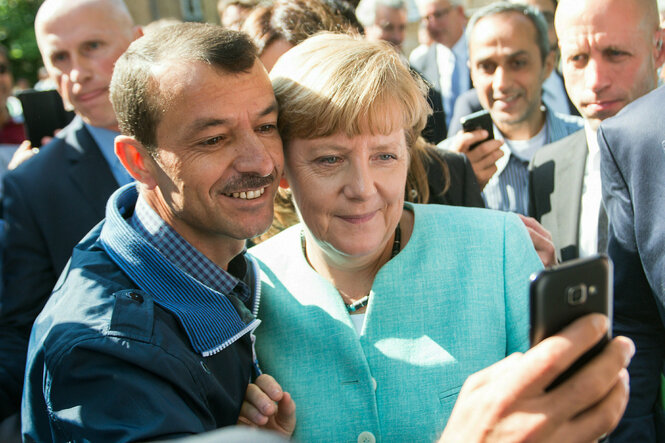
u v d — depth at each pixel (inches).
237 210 53.0
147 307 50.2
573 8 96.6
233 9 124.7
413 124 59.9
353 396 59.6
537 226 77.4
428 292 61.6
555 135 126.7
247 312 58.1
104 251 57.1
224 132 50.8
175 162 51.3
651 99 69.6
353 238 57.9
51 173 94.2
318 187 57.4
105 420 44.0
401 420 58.3
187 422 44.7
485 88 124.4
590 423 30.5
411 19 277.0
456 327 60.6
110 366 46.2
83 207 93.6
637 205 67.6
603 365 30.1
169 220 56.0
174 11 554.3
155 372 46.6
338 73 54.1
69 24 94.5
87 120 97.4
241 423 55.3
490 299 61.7
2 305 90.3
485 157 104.3
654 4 96.3
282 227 82.8
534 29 119.7
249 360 58.7
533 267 63.7
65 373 46.1
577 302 30.8
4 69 161.5
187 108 49.4
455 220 65.4
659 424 77.5
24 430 53.7
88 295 51.7
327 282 63.3
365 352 60.7
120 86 52.6
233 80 50.3
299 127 55.8
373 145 56.0
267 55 87.7
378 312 61.2
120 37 98.2
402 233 66.0
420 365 59.3
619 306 76.7
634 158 67.6
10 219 92.6
